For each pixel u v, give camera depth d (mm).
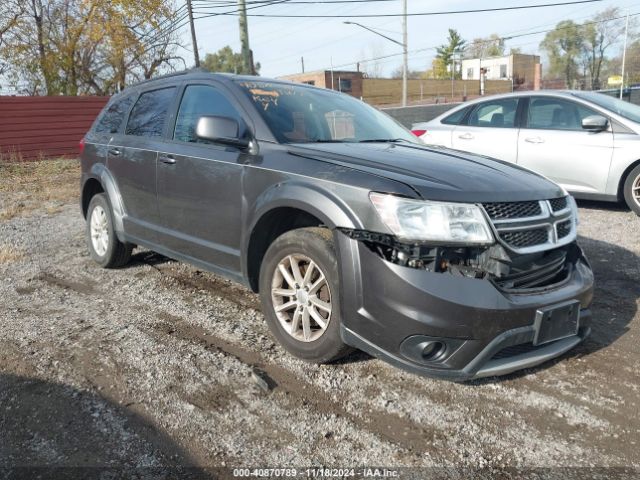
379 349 2885
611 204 8227
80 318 4156
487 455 2602
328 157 3346
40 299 4594
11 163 15070
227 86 4086
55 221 8109
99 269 5441
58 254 6070
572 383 3252
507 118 8109
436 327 2729
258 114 3809
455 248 2824
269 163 3498
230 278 3912
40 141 16719
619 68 58406
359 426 2803
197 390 3109
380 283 2832
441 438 2721
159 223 4543
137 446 2625
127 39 26016
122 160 4930
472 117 8508
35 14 25375
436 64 75750
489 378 3297
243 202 3645
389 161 3273
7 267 5555
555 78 61500
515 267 2977
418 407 2979
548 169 7660
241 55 17516
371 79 52938
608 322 4094
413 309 2750
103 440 2668
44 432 2734
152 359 3465
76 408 2934
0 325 4023
